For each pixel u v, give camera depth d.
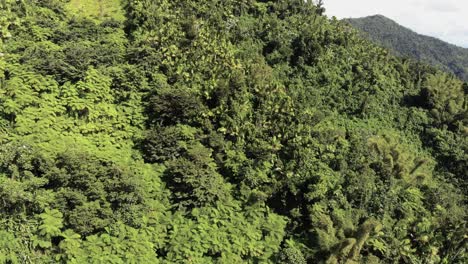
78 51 30.45
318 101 36.94
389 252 23.23
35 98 26.16
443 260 24.23
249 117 29.42
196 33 36.16
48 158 22.02
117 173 22.84
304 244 23.62
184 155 25.81
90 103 27.42
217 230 22.61
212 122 28.97
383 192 26.53
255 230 23.25
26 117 24.98
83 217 20.30
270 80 34.28
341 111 37.88
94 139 26.36
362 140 31.78
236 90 30.89
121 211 21.88
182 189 24.00
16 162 21.17
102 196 21.67
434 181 34.03
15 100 25.33
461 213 27.48
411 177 30.45
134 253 20.17
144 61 32.00
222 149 27.27
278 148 27.56
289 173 25.88
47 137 24.33
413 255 23.70
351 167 28.02
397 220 25.72
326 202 24.80
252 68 34.38
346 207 24.97
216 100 30.17
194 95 29.38
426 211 27.30
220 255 21.62
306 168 26.45
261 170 26.25
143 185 23.78
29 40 32.56
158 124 27.73
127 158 25.61
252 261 21.95
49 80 27.53
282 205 25.69
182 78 31.59
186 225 22.50
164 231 22.27
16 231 19.33
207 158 25.38
